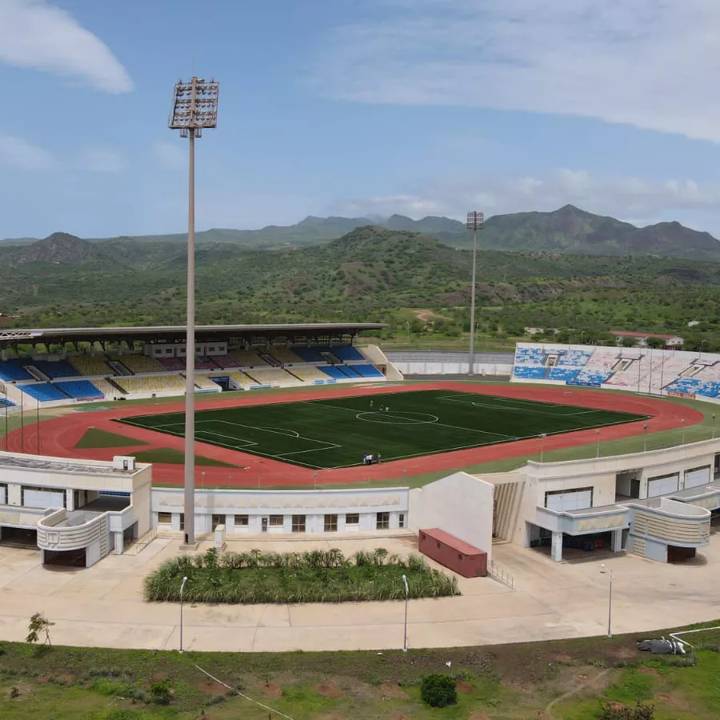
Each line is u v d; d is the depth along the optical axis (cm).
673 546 7581
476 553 6975
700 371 18375
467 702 4784
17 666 5150
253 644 5566
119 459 7950
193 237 7550
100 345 19438
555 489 7769
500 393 18288
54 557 7312
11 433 12769
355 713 4622
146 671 5106
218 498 8056
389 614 6128
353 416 14812
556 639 5722
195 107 7350
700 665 5341
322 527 8156
